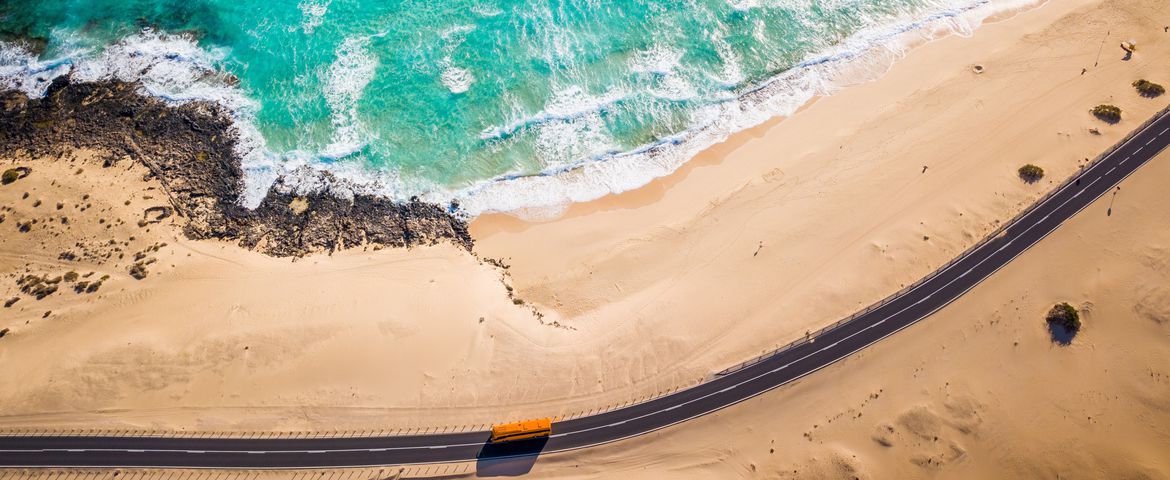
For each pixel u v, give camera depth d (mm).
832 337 68875
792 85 86688
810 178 78812
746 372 67500
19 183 74750
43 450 62875
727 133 83125
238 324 68000
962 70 86688
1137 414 63938
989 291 70562
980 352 67875
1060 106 82000
